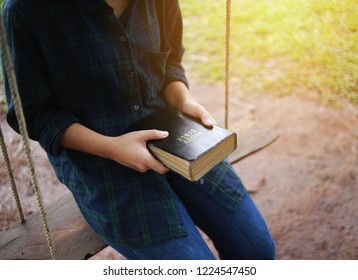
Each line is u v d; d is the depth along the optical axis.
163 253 1.14
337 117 2.69
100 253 1.94
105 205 1.17
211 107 2.74
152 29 1.23
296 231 1.99
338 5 3.92
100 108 1.18
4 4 1.03
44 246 1.30
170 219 1.17
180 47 1.45
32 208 2.04
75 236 1.33
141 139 1.10
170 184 1.35
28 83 1.06
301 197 2.16
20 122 0.83
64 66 1.09
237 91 2.92
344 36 3.49
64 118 1.12
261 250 1.29
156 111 1.28
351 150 2.44
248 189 2.20
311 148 2.46
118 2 1.15
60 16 1.04
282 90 2.92
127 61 1.16
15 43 1.02
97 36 1.09
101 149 1.12
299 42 3.42
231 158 1.62
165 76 1.41
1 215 1.99
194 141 1.10
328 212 2.08
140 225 1.16
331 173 2.29
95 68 1.11
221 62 3.20
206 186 1.31
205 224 1.34
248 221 1.29
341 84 2.96
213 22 3.70
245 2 4.02
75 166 1.20
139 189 1.19
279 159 2.39
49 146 1.12
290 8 3.89
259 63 3.21
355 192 2.18
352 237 1.96
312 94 2.88
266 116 2.69
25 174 2.23
